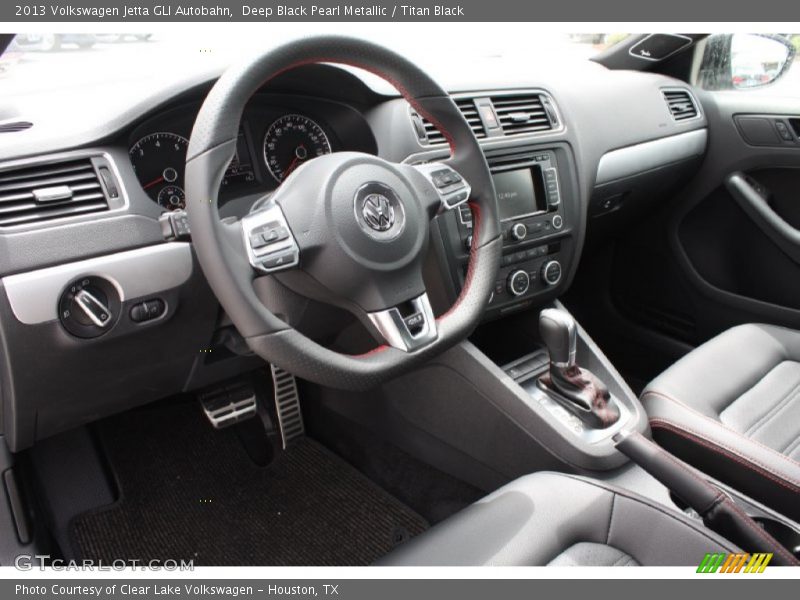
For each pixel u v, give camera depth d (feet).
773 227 5.46
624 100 5.48
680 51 6.13
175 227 3.06
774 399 4.18
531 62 5.87
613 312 6.66
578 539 2.91
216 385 4.89
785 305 5.57
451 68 4.74
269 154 3.97
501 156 4.33
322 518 4.79
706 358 4.40
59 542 4.56
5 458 3.90
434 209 3.31
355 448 5.26
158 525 4.73
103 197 3.25
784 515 3.48
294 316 3.33
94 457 5.03
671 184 5.94
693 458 3.84
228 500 4.96
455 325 3.32
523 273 4.51
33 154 3.10
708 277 5.98
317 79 3.79
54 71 3.94
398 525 4.69
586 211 4.96
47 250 3.07
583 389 4.02
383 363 3.05
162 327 3.46
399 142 3.93
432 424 4.50
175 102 3.41
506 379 4.05
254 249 2.87
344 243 2.93
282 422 5.44
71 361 3.28
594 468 3.80
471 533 2.93
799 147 5.29
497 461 4.23
